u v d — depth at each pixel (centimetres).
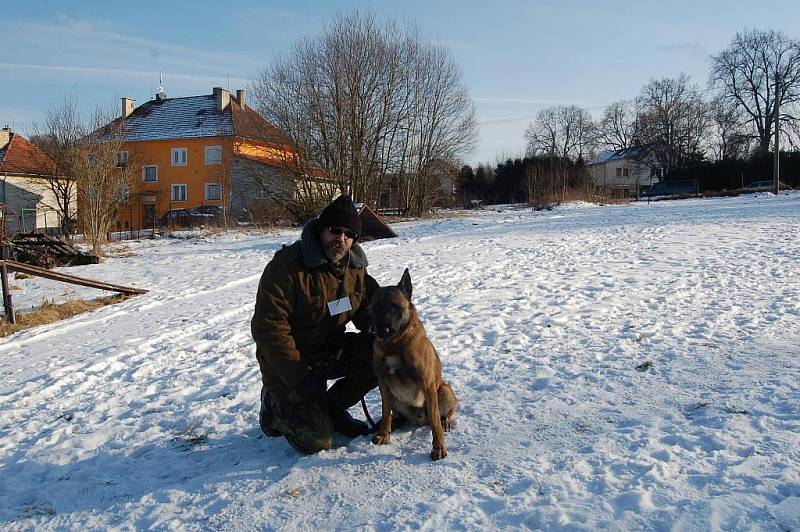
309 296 439
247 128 3656
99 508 390
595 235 1777
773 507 299
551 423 446
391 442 444
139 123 5166
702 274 1038
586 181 4894
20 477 449
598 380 538
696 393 479
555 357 624
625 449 386
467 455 405
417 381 419
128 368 748
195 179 4947
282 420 436
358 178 3325
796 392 457
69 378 716
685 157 7069
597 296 920
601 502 322
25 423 575
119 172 2789
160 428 526
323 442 430
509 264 1320
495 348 681
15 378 742
